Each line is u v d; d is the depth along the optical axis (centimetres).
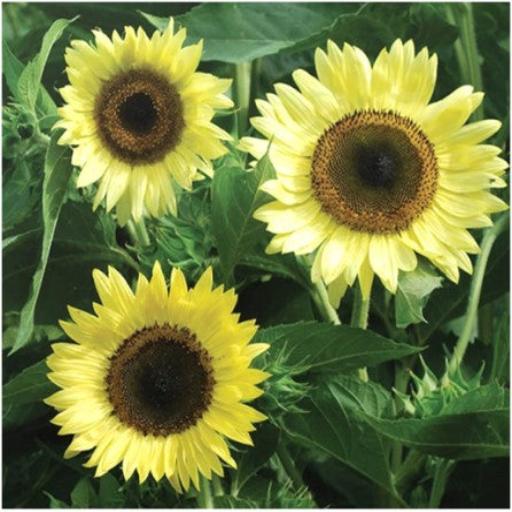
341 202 104
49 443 117
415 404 109
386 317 118
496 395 104
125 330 102
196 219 109
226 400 100
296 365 105
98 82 107
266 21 123
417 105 106
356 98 105
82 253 115
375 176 104
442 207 105
